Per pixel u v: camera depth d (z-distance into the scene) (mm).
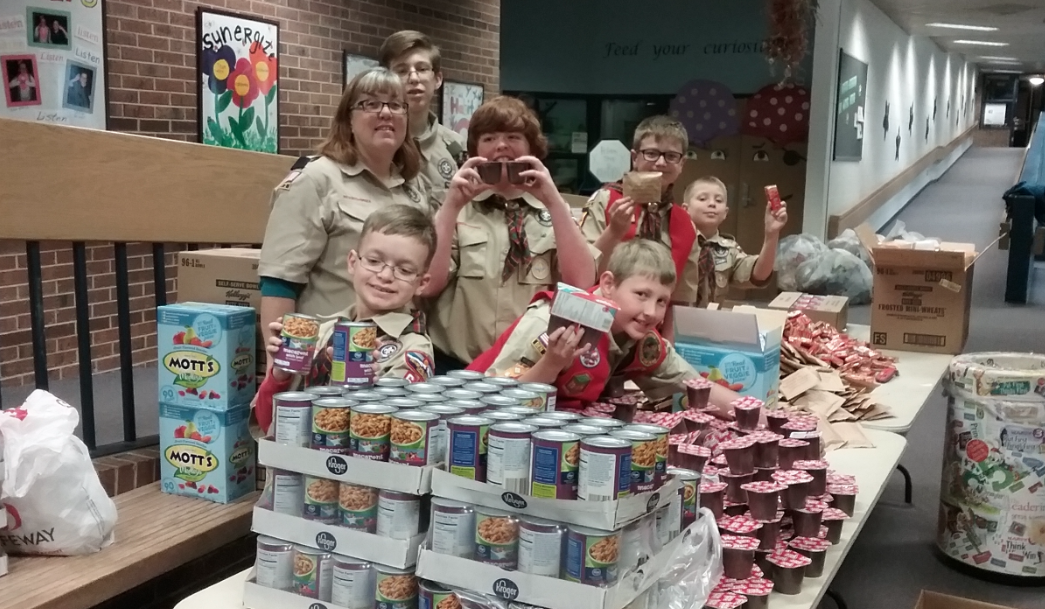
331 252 2186
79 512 1863
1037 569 2875
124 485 2281
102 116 4977
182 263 2443
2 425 1796
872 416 2695
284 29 6176
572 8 10023
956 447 2982
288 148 6332
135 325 5492
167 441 2246
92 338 5250
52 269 4965
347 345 1588
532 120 2275
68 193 2258
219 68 5684
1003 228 7668
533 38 10258
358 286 1797
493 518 1229
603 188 2984
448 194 2176
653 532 1321
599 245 2504
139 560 1869
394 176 2350
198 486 2225
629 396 2121
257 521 1382
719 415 2029
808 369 2893
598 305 1659
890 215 11844
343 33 6738
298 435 1365
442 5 7832
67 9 4730
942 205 12859
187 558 1988
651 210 2766
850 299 7590
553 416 1369
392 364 1744
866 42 9875
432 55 3080
